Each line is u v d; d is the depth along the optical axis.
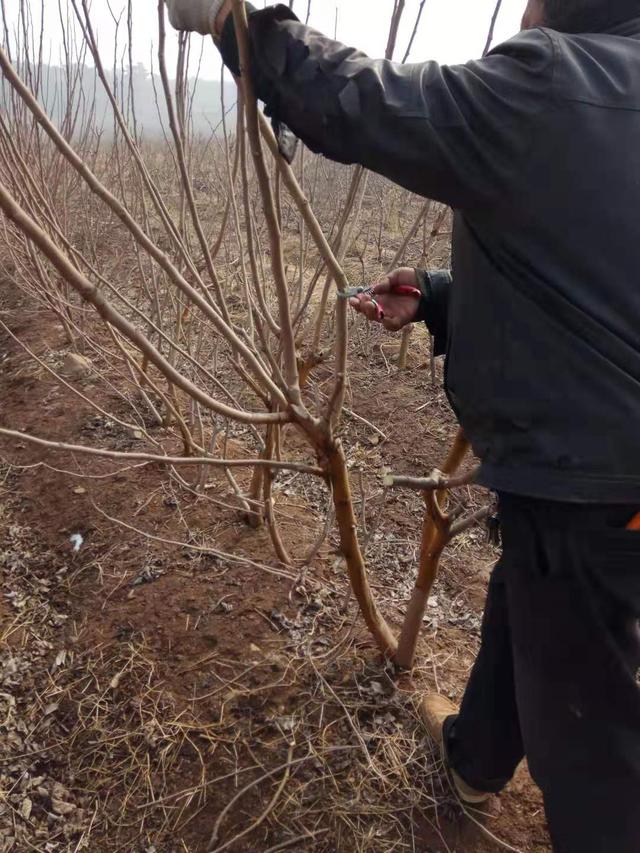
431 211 5.88
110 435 2.77
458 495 2.54
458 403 1.09
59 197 3.22
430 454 2.82
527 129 0.81
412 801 1.49
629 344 0.87
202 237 1.30
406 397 3.24
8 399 3.26
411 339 3.84
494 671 1.23
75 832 1.53
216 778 1.57
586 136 0.81
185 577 2.06
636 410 0.87
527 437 0.94
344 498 1.37
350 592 2.00
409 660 1.71
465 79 0.80
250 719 1.66
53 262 0.82
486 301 0.95
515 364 0.93
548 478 0.92
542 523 0.96
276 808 1.50
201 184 6.11
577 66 0.81
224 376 3.15
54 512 2.46
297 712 1.66
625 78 0.82
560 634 0.98
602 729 0.99
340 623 1.89
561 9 0.90
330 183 5.01
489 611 1.22
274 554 2.12
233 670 1.76
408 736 1.61
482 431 1.03
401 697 1.68
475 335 0.99
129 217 0.91
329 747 1.58
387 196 6.89
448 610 2.02
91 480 2.52
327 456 1.27
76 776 1.64
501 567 1.19
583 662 0.98
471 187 0.84
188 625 1.90
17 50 2.50
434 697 1.65
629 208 0.83
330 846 1.44
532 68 0.81
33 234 0.78
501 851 1.43
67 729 1.74
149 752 1.64
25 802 1.58
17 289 4.46
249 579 2.01
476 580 2.15
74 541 2.31
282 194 4.99
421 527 2.38
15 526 2.44
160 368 0.95
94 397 3.03
